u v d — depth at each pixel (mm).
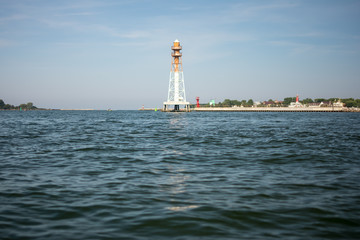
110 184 11516
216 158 18031
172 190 10609
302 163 16359
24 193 10172
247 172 13883
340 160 17375
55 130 42469
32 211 8367
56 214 8141
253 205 8914
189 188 10914
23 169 14469
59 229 7129
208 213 8219
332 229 7188
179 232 6980
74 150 21562
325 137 31750
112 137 31844
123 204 9000
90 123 65125
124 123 65188
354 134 35625
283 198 9656
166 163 16297
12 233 6867
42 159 17516
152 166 15398
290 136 32812
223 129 44594
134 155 19219
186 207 8719
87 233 6906
